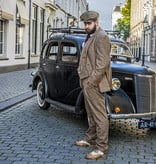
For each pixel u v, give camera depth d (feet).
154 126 22.75
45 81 30.25
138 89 22.44
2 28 65.72
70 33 28.78
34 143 21.25
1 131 23.89
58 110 31.68
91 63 19.10
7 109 31.60
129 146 21.31
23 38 77.30
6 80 52.85
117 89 22.26
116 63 24.39
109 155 19.38
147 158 19.07
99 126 19.11
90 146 20.81
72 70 25.98
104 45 18.57
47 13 100.68
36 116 28.99
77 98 24.70
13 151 19.63
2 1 61.87
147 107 22.49
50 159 18.44
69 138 22.53
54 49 29.17
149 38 171.94
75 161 18.21
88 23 19.25
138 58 28.17
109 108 21.56
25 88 44.45
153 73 22.84
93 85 18.88
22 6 74.13
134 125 26.96
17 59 72.49
